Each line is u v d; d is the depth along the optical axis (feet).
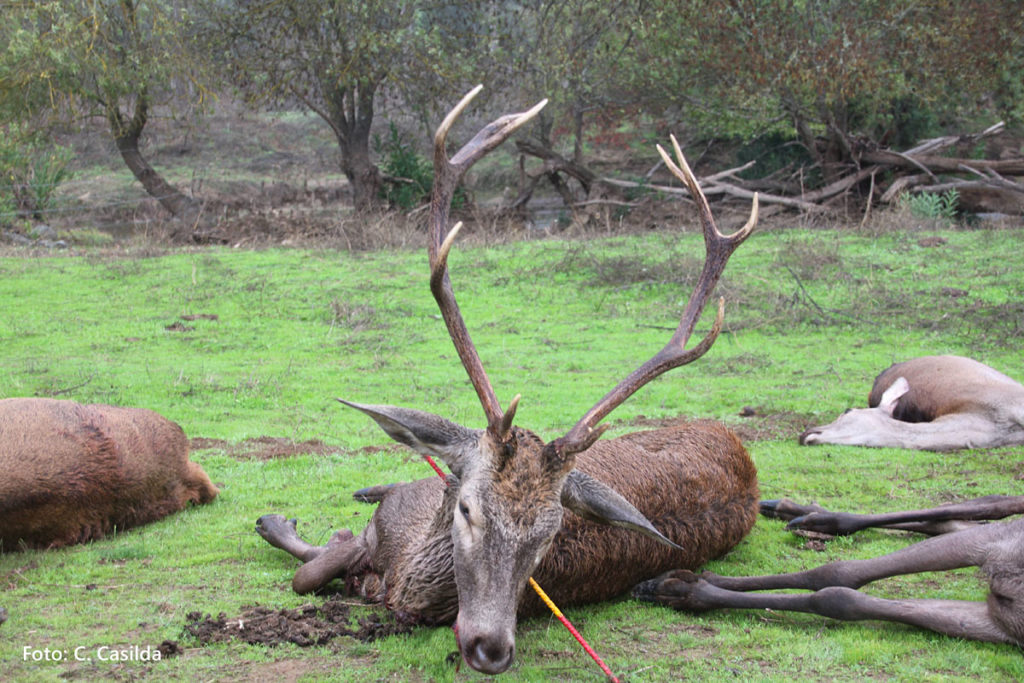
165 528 21.61
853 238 62.44
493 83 84.43
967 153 85.56
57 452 19.80
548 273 55.88
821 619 17.11
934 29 73.31
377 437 29.30
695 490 19.01
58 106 83.82
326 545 18.95
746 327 45.37
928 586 18.57
